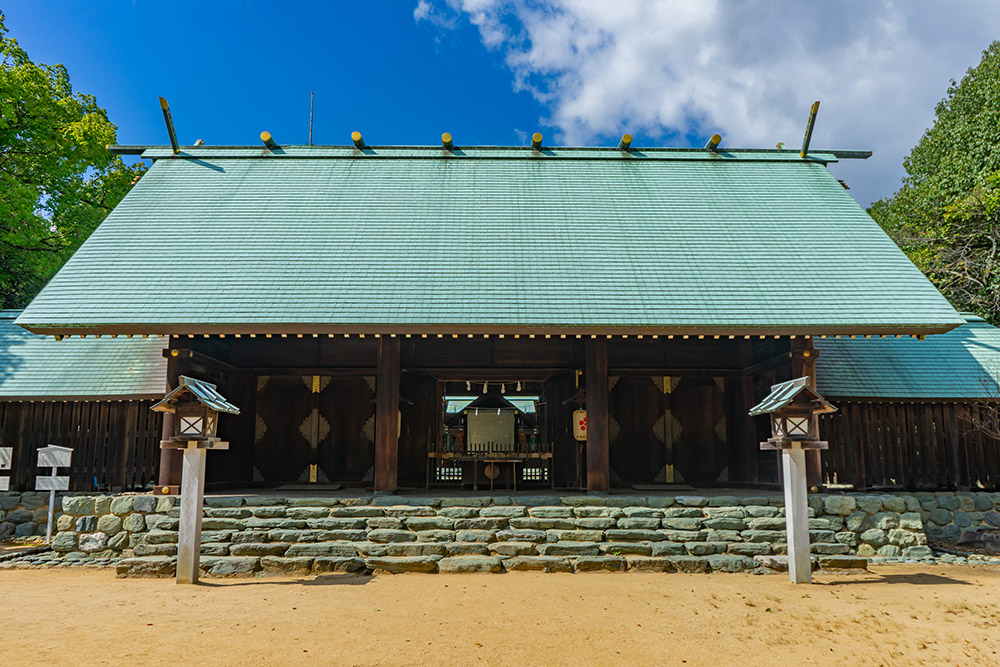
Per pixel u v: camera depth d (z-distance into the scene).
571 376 14.37
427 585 8.98
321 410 14.66
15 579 9.70
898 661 5.97
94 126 23.20
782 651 6.21
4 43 22.78
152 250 13.59
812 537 11.18
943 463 13.74
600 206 15.78
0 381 13.63
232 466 14.10
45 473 13.27
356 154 17.56
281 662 5.74
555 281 13.11
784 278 13.37
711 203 16.00
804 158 17.86
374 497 11.35
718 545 10.47
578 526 10.77
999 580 9.73
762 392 14.23
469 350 14.34
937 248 24.95
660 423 15.05
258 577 9.57
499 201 15.87
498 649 6.17
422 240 14.29
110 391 13.32
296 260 13.48
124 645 6.21
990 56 26.19
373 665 5.69
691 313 12.28
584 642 6.42
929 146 29.23
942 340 15.48
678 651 6.18
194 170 16.66
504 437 15.79
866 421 13.75
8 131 22.47
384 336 12.52
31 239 22.67
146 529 11.07
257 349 14.68
